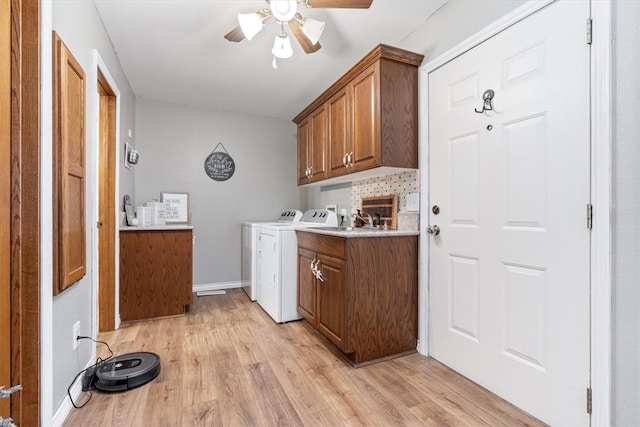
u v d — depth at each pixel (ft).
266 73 9.81
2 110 3.51
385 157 6.82
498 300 5.37
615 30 3.93
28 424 3.85
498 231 5.39
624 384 3.85
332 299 6.93
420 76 7.13
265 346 7.35
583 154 4.22
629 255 3.81
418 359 6.77
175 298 9.47
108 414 4.83
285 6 5.62
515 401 5.07
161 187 12.00
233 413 4.87
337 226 10.25
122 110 9.32
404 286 7.00
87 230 5.92
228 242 13.10
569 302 4.38
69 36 5.08
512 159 5.16
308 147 10.65
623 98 3.86
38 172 3.93
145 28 7.43
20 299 3.79
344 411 4.94
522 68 5.01
